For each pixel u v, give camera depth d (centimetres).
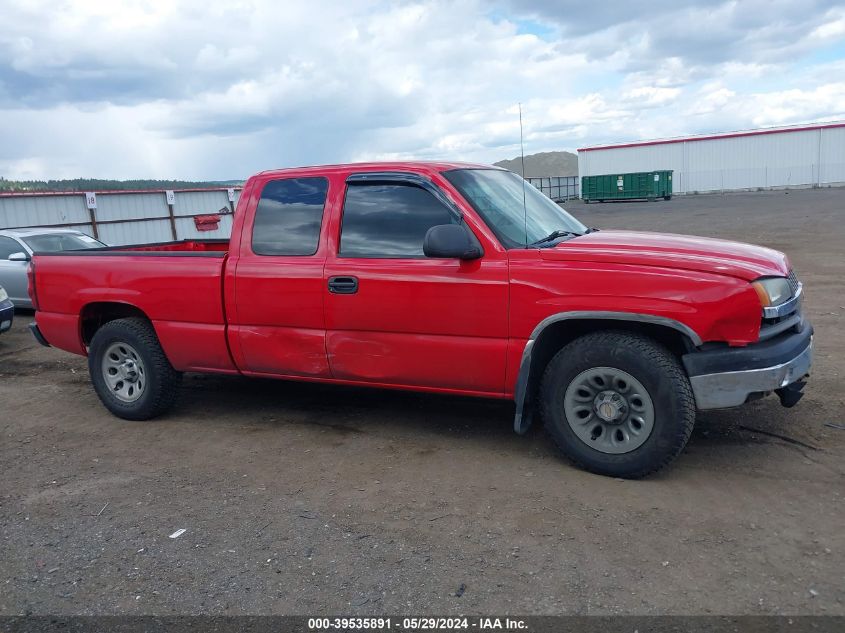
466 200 462
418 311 462
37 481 473
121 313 604
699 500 396
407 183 480
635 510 388
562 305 422
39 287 614
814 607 296
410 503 412
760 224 2486
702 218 3030
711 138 6066
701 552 342
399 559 350
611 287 412
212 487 449
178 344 553
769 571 324
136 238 2408
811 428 493
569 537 363
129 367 586
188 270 539
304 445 515
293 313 504
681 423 405
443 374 467
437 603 312
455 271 451
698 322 396
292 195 516
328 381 512
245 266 518
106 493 448
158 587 336
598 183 5522
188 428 566
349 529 384
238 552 365
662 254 419
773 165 5828
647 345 411
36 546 382
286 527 390
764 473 427
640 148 6419
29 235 1217
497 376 452
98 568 356
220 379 709
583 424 435
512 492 418
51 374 781
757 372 395
